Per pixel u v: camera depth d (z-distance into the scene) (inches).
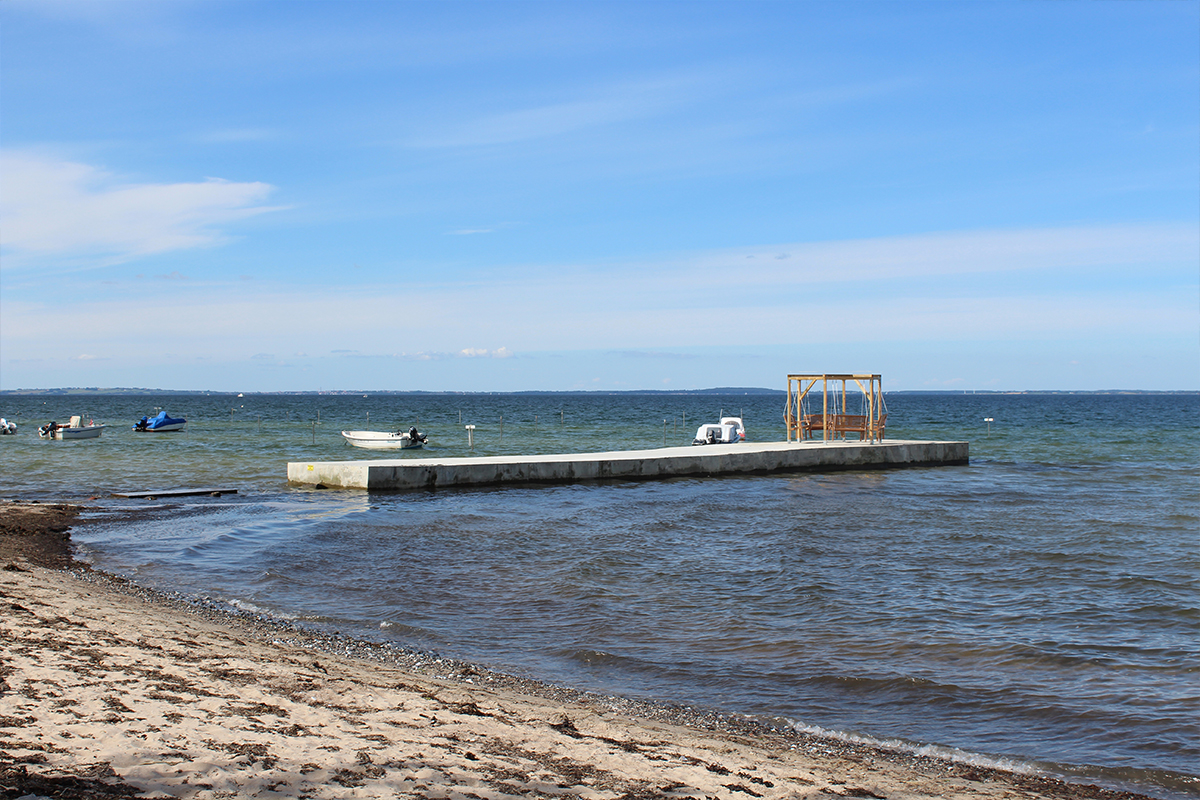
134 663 336.8
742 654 446.9
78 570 616.7
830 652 450.9
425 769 242.8
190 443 2071.9
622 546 746.8
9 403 7194.9
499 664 422.9
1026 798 280.1
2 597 441.4
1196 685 402.6
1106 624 508.4
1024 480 1323.8
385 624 492.4
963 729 350.0
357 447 1953.7
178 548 718.5
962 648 458.3
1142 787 297.0
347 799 215.0
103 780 210.8
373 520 890.7
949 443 1572.3
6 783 200.2
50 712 263.0
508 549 730.8
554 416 4303.6
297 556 695.7
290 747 251.4
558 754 274.2
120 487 1184.8
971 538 799.7
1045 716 363.6
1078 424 3368.6
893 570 657.0
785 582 613.0
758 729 343.0
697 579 621.9
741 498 1097.4
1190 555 719.7
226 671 341.7
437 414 4670.3
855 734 341.7
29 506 932.0
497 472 1194.6
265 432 2630.4
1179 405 7185.0
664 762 276.8
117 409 5447.8
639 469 1290.6
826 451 1454.2
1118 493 1161.4
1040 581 622.2
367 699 319.9
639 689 390.9
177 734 253.6
